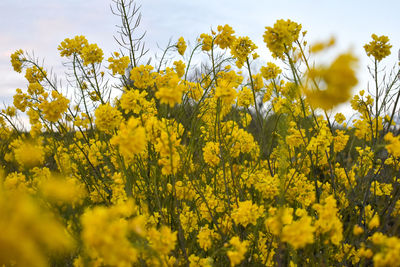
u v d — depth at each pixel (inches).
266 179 83.2
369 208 96.7
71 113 122.0
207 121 112.9
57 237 25.0
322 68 26.8
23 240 22.7
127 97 80.4
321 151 92.8
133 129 48.2
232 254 50.3
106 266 46.8
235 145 98.2
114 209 39.8
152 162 89.9
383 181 115.6
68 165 108.5
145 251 46.9
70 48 121.7
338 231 56.4
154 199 91.5
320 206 55.8
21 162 100.7
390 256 45.1
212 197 91.1
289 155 97.3
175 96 51.2
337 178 112.6
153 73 96.3
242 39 94.6
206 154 86.4
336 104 26.2
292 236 43.9
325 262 65.9
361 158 106.8
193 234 90.7
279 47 69.4
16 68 129.6
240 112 141.9
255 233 76.3
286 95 88.0
